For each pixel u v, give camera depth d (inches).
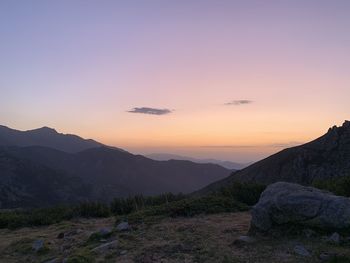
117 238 509.7
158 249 444.5
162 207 649.0
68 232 599.2
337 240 410.9
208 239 467.2
